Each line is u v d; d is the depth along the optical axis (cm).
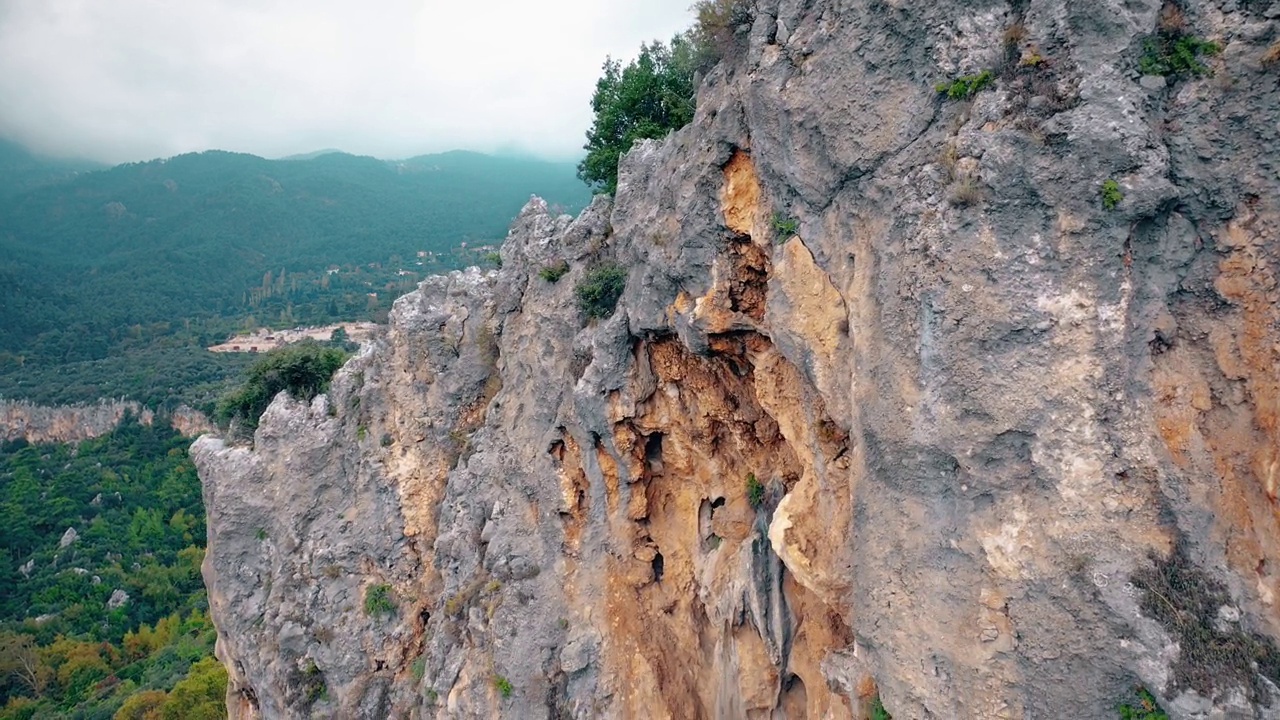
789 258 1093
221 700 3872
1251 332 775
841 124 995
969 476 852
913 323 891
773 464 1455
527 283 2069
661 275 1404
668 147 1500
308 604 2198
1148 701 753
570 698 1658
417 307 2308
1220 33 785
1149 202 774
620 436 1623
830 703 1164
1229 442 783
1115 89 792
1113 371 789
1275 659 719
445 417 2214
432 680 1902
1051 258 809
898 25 941
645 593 1686
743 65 1247
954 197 852
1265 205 761
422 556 2189
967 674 847
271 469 2361
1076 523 795
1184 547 765
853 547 980
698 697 1574
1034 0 854
